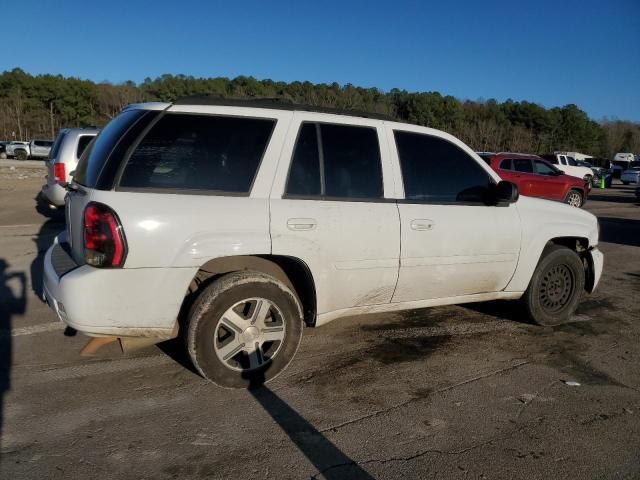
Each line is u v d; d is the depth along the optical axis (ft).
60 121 222.89
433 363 12.90
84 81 233.96
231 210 10.36
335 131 12.00
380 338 14.51
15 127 207.72
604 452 9.25
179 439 9.21
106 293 9.56
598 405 10.98
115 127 11.05
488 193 13.94
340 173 11.84
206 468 8.43
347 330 15.07
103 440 9.10
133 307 9.78
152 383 11.29
